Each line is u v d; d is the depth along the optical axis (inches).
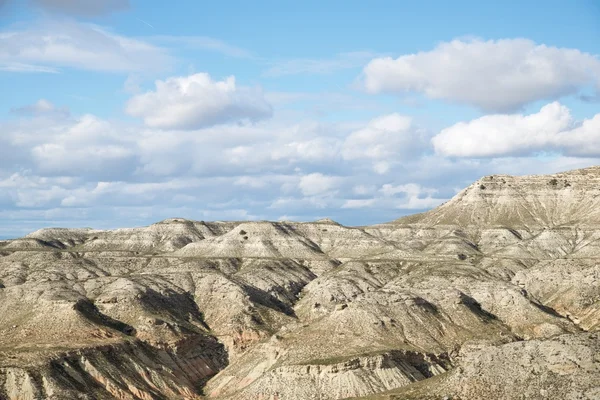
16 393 7140.8
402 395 6107.3
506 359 5738.2
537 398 5290.4
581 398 5093.5
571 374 5319.9
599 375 5221.5
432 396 5831.7
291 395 7062.0
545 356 5575.8
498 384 5575.8
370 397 6328.7
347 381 7057.1
